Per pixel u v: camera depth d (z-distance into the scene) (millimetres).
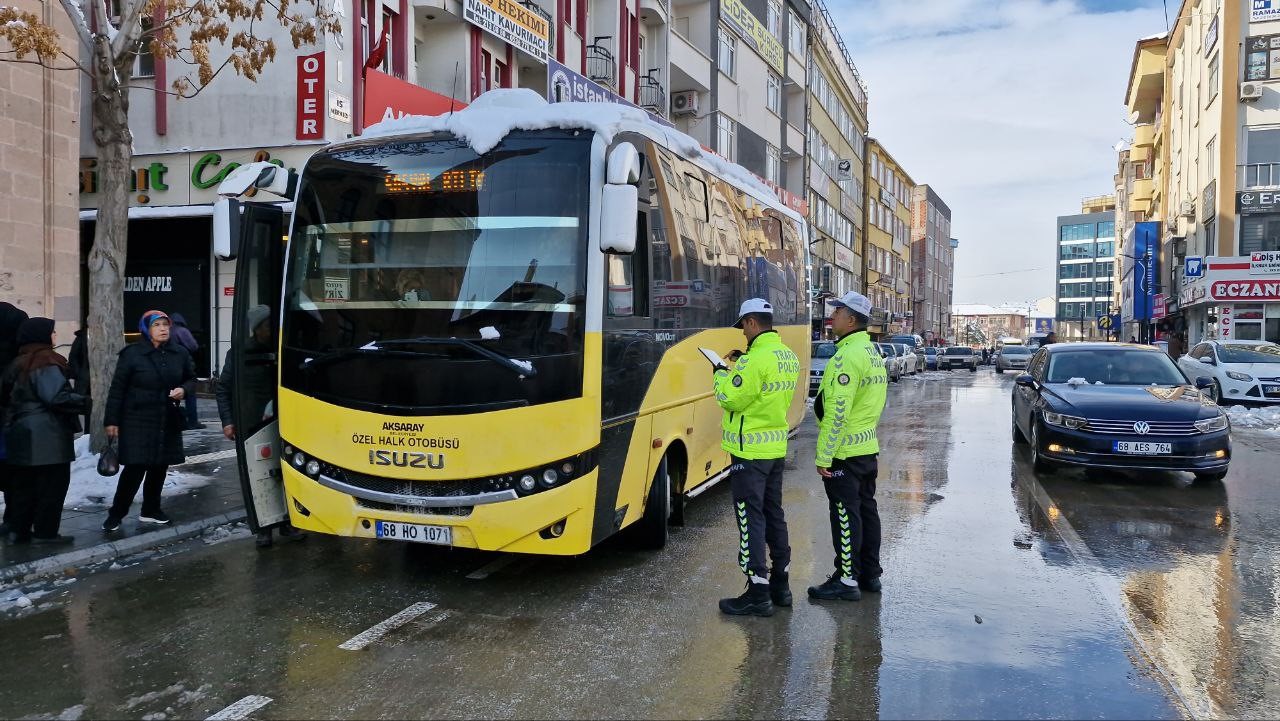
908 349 39844
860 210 58562
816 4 44531
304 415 5664
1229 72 29844
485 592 5723
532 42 20469
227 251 6160
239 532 7277
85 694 4172
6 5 10797
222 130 15789
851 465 5574
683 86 30125
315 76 15242
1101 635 5004
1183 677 4426
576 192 5488
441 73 18453
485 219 5535
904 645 4820
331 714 3957
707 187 7773
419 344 5375
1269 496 9055
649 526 6613
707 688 4242
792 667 4504
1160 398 9820
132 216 15977
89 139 16562
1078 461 9570
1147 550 6895
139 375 6816
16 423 6312
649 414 6262
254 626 5082
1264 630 5105
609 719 3918
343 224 5762
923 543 7090
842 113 51312
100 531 6910
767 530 5457
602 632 4988
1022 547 6977
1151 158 48812
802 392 12195
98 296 9391
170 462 7066
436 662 4551
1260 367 19016
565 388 5297
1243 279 28266
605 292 5543
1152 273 43125
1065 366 11203
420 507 5422
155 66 15992
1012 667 4531
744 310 5359
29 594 5688
